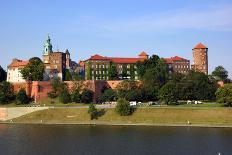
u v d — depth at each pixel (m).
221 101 190.12
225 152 117.19
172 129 159.50
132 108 188.25
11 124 185.00
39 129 165.50
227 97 188.12
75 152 120.38
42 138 143.62
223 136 141.25
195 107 186.38
